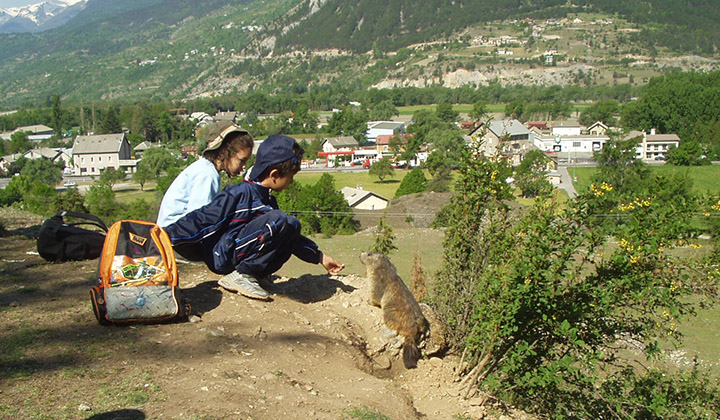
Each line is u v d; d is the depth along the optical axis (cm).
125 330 459
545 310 474
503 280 472
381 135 12269
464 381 514
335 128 13662
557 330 466
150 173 8150
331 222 4059
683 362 1252
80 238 657
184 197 520
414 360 558
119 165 10425
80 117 16175
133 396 356
